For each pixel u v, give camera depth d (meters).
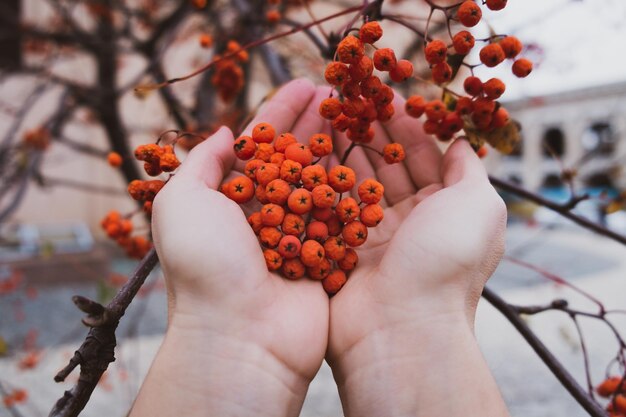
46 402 0.84
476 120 0.27
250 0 0.51
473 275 0.24
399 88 0.54
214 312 0.22
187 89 0.75
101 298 0.54
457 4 0.24
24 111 0.75
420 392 0.22
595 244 2.72
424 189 0.29
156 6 0.86
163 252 0.23
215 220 0.23
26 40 0.88
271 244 0.24
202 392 0.21
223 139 0.26
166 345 0.22
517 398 0.89
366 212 0.25
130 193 0.26
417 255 0.24
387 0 0.61
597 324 1.29
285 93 0.30
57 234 1.98
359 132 0.26
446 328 0.23
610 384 0.31
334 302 0.25
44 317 1.31
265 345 0.22
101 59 0.76
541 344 0.28
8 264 1.21
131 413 0.22
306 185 0.25
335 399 0.93
